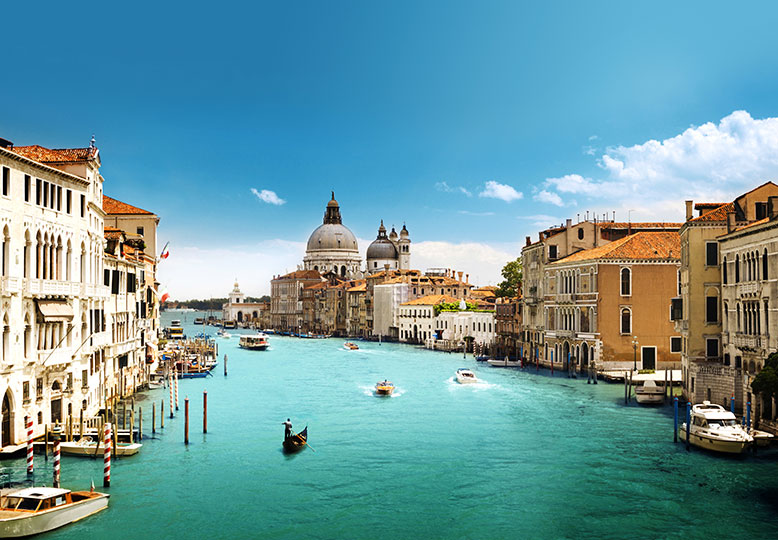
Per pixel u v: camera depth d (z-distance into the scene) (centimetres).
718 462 3722
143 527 2831
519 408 5531
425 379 7794
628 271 7069
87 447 3725
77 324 4181
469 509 3070
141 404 5625
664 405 5559
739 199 5059
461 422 4972
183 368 8075
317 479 3519
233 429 4741
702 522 2872
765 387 3478
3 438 3522
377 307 16750
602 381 6981
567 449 4081
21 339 3569
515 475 3566
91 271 4519
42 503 2753
